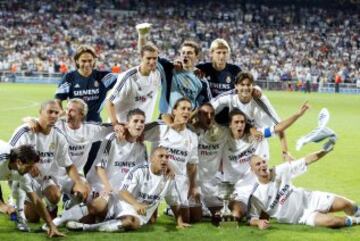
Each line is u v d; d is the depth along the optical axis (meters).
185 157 8.52
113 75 9.69
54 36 56.66
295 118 8.79
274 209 8.36
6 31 56.03
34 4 61.34
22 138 7.90
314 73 51.72
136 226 7.88
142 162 8.57
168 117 8.70
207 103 8.80
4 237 7.46
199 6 67.88
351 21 65.56
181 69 9.20
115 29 59.78
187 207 8.26
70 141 8.61
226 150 9.01
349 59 57.69
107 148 8.37
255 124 9.21
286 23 65.69
